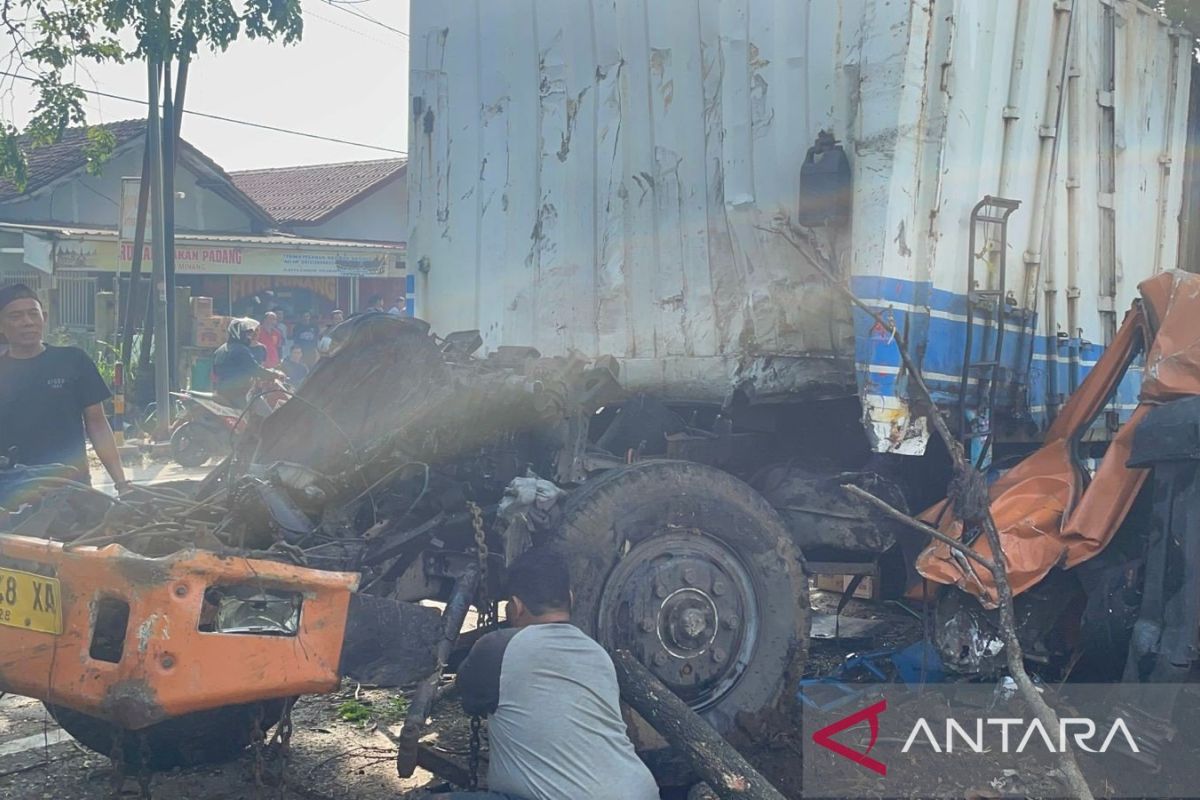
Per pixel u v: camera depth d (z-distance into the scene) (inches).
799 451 213.5
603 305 229.3
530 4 240.5
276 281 1118.4
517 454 185.2
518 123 244.1
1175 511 166.9
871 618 266.5
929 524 194.1
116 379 575.5
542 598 143.0
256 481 156.3
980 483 168.9
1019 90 208.5
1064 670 191.5
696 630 173.2
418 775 182.1
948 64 188.4
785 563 181.8
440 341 205.5
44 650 141.8
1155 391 176.7
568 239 235.1
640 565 173.9
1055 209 225.6
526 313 242.7
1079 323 234.5
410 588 180.9
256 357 611.8
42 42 512.7
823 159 187.5
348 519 168.1
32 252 927.0
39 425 210.8
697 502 175.6
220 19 490.9
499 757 134.5
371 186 1315.2
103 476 498.3
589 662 136.3
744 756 181.2
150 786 178.7
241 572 140.9
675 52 216.2
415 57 264.4
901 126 182.5
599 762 131.5
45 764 186.5
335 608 145.6
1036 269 216.5
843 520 195.8
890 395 184.4
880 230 182.9
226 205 1189.1
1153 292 188.9
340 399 177.0
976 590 179.2
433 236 261.9
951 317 196.5
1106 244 242.4
